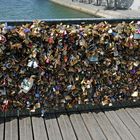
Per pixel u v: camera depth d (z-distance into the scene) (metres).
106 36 2.50
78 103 2.63
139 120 2.64
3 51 2.32
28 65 2.39
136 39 2.58
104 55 2.55
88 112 2.71
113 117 2.66
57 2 21.30
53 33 2.38
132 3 17.17
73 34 2.41
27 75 2.43
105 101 2.69
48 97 2.54
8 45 2.32
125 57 2.61
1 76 2.38
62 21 2.48
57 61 2.44
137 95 2.76
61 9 19.72
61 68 2.47
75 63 2.48
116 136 2.41
